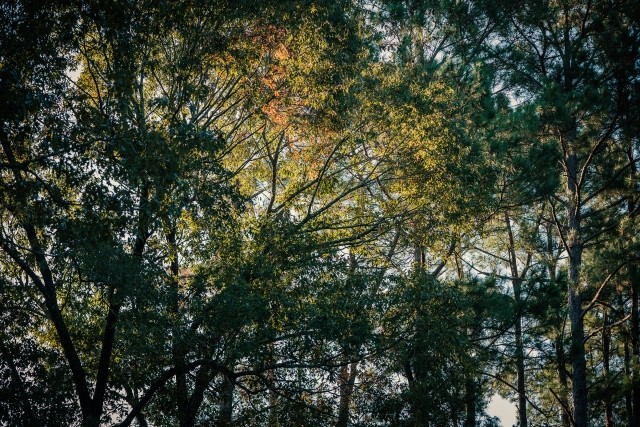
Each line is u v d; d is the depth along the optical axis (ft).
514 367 75.51
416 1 71.87
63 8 40.40
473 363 60.85
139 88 50.55
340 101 56.85
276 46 53.78
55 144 36.68
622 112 66.49
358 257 58.59
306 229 56.59
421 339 51.19
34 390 45.93
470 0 76.64
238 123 60.39
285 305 47.78
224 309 45.65
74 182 37.17
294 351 48.42
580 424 70.74
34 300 49.52
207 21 48.98
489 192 61.98
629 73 65.31
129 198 37.01
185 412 49.80
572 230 74.49
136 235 40.47
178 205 42.37
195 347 47.14
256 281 49.65
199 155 47.11
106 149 37.19
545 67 80.33
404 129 57.16
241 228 53.06
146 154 37.22
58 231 37.35
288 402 50.49
